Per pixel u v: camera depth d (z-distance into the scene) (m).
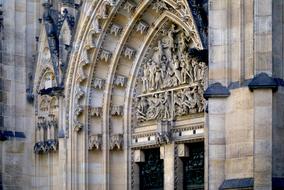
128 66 75.31
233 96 53.56
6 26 79.19
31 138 79.19
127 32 73.88
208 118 54.91
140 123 74.56
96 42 74.06
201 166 69.38
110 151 74.81
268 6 52.00
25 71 79.81
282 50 53.00
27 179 78.44
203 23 62.84
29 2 80.94
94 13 73.12
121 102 75.44
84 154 74.38
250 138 52.16
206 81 63.91
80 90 74.62
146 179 74.25
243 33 53.84
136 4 72.31
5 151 77.56
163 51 72.88
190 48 65.94
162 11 71.44
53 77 77.31
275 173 51.06
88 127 75.00
